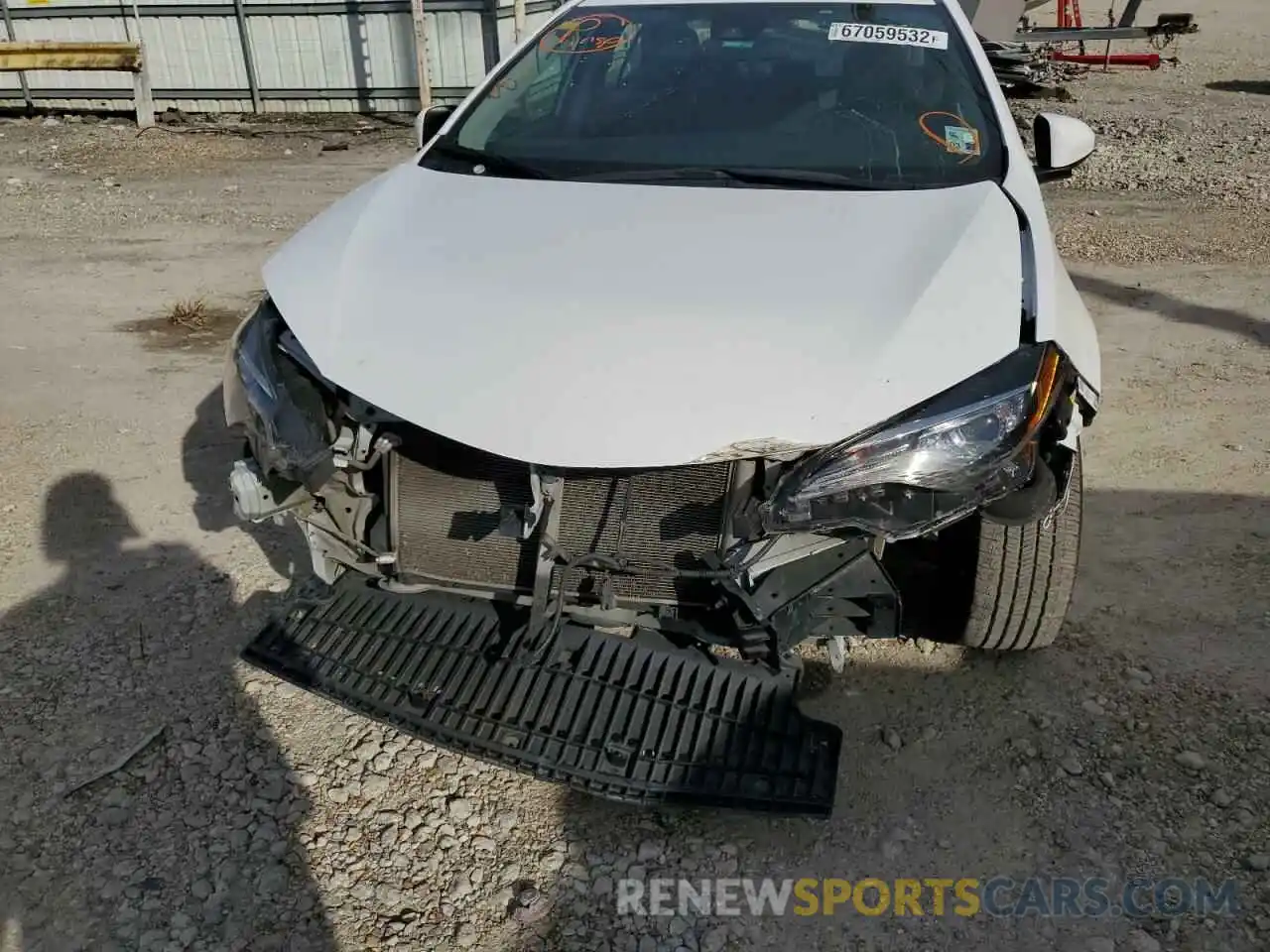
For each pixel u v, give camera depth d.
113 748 2.84
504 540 2.62
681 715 2.55
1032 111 11.57
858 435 2.25
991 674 3.08
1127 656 3.14
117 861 2.51
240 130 11.80
